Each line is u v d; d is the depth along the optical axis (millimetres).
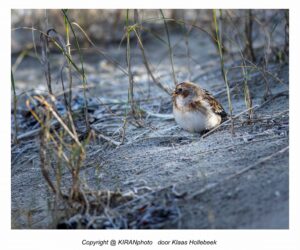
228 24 15500
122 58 18250
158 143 10320
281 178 7500
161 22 20547
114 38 20078
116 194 7953
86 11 19500
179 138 10422
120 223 7492
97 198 7875
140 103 13078
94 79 16141
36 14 19312
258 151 8609
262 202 7082
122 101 12984
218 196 7410
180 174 8398
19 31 20469
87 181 8961
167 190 7883
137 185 8375
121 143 10469
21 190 9438
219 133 10125
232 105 11789
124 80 15867
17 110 13414
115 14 20078
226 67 14656
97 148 10508
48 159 9383
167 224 7250
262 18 15570
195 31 19562
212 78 14320
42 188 9367
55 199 8016
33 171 10219
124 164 9422
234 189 7484
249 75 12945
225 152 8930
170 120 11672
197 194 7543
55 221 7758
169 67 16531
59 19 19125
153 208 7480
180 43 19062
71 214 7910
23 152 11172
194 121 10234
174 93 10445
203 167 8453
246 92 10430
